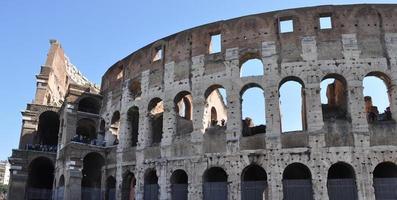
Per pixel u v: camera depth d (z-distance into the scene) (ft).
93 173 204.74
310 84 153.28
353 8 161.68
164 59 188.24
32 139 259.80
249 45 166.40
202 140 162.40
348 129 145.69
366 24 158.81
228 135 157.28
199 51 176.65
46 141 289.53
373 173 148.05
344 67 153.58
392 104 148.36
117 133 212.84
